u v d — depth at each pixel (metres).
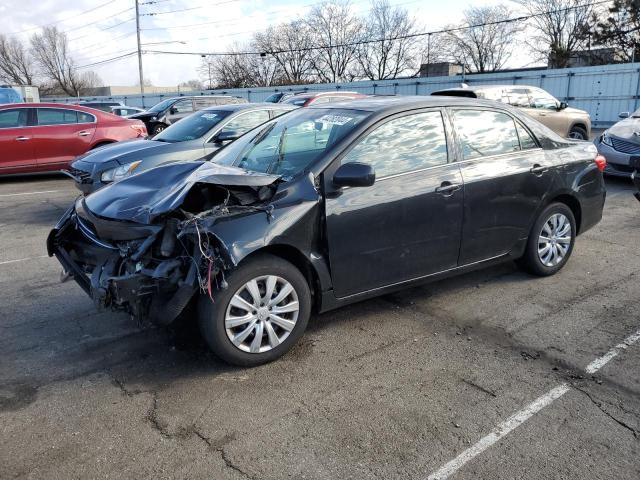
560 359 3.68
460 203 4.26
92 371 3.58
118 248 3.48
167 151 7.10
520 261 5.12
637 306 4.52
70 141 11.09
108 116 11.67
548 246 5.08
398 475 2.60
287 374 3.51
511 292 4.84
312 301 3.97
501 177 4.51
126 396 3.28
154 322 3.37
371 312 4.46
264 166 4.11
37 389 3.37
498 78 28.66
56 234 3.96
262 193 3.57
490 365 3.61
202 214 3.34
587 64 45.09
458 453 2.75
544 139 4.97
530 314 4.39
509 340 3.96
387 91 33.22
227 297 3.36
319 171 3.71
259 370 3.56
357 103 4.44
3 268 5.80
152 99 44.75
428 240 4.16
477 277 5.22
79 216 3.85
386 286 4.07
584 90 25.59
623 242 6.41
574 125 14.45
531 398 3.22
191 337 4.03
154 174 4.03
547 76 26.72
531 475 2.59
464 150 4.38
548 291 4.85
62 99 49.06
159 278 3.19
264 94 39.38
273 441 2.85
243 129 7.77
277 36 63.50
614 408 3.12
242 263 3.40
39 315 4.50
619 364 3.60
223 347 3.42
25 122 10.85
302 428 2.96
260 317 3.51
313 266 3.68
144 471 2.64
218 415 3.08
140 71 48.22
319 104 4.79
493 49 55.91
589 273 5.31
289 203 3.56
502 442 2.83
